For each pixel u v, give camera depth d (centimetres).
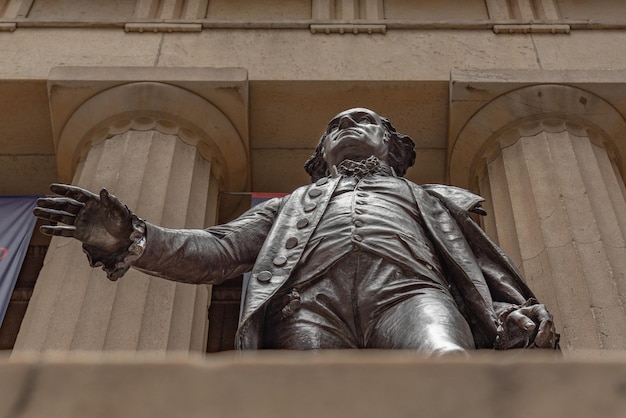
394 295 441
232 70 1219
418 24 1334
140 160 1093
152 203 1035
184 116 1181
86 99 1188
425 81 1227
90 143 1182
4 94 1222
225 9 1420
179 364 202
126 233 443
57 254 970
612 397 194
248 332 427
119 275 443
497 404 195
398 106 1233
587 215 996
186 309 911
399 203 517
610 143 1175
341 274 457
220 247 501
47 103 1226
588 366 198
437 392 196
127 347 834
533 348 388
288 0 1440
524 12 1386
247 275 931
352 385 198
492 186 1125
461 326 418
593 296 880
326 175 646
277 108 1235
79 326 848
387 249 461
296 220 503
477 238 508
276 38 1312
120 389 197
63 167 1223
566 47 1297
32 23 1338
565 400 194
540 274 939
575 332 845
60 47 1295
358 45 1300
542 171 1079
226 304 1302
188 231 491
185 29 1326
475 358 204
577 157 1097
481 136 1180
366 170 575
